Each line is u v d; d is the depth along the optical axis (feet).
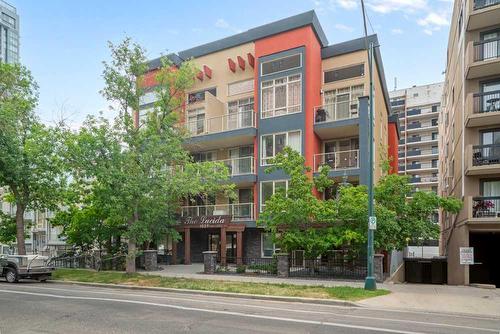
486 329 30.91
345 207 60.03
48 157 76.28
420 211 64.08
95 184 68.08
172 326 30.73
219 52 101.81
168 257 93.97
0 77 75.82
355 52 87.51
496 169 69.97
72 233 89.71
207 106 95.61
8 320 33.17
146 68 70.03
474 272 82.79
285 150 68.08
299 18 85.97
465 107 75.20
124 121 66.90
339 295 45.09
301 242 62.69
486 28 76.02
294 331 29.17
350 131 84.28
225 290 49.78
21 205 79.71
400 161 260.83
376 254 59.88
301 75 84.89
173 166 72.08
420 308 40.01
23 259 64.39
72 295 48.60
